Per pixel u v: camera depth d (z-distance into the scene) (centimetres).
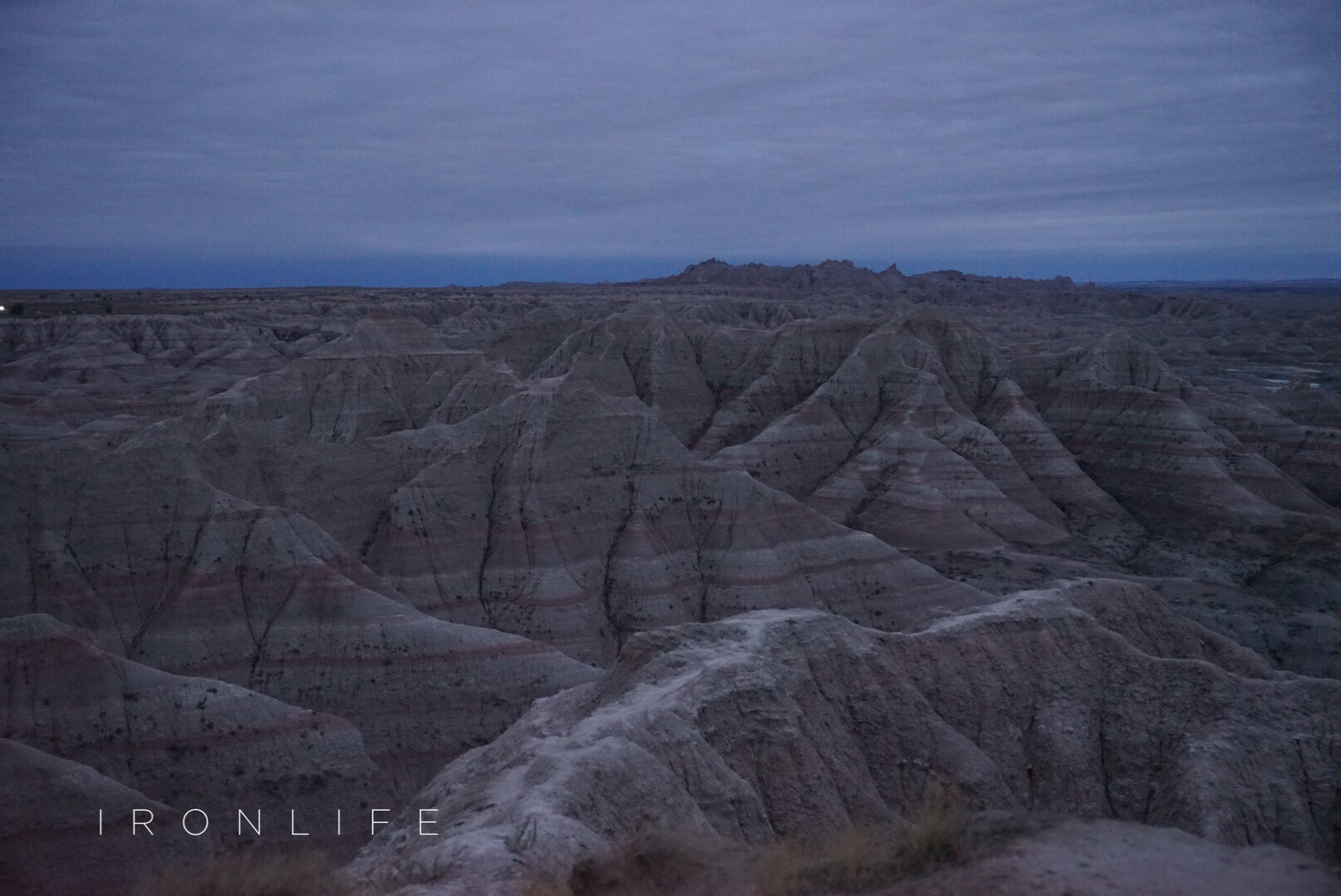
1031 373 12725
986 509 9344
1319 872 1501
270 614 5244
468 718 4909
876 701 3553
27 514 5316
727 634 3616
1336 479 10656
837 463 10312
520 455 7150
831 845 1789
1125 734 3691
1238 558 8556
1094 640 4025
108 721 3997
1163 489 10138
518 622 6247
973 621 4019
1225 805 3219
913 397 10712
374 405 9881
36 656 4088
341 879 1920
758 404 11544
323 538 5734
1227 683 3741
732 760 3006
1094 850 1585
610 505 7206
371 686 4959
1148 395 11212
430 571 6456
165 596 5294
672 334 12494
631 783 2508
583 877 1770
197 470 5791
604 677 3681
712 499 7362
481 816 2406
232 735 4047
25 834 3111
